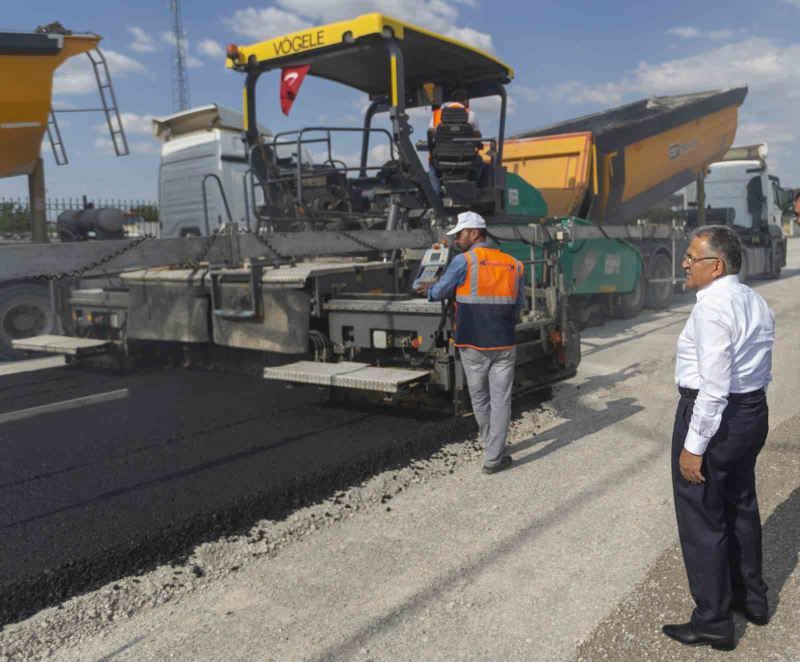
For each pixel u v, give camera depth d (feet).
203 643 8.27
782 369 21.56
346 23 18.93
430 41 19.97
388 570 9.91
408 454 14.46
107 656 8.07
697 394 7.82
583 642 8.07
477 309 13.35
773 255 50.26
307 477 12.73
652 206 36.76
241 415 17.33
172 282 20.88
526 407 17.99
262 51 20.57
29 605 9.06
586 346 26.84
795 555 9.81
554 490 12.62
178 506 11.59
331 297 18.08
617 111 38.34
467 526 11.25
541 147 31.01
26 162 24.75
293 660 7.90
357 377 15.42
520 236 18.94
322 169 20.94
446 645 8.09
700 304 7.68
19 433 16.19
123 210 33.78
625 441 15.19
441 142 20.56
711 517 7.80
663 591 9.08
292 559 10.34
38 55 22.38
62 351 23.04
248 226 22.45
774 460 13.47
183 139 33.83
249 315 18.61
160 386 20.92
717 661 7.66
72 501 11.97
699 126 37.63
